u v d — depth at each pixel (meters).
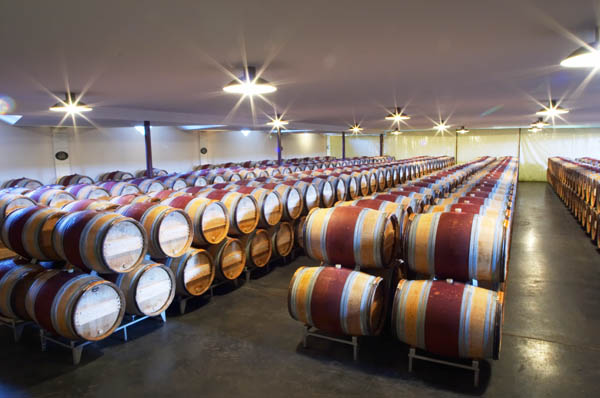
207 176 11.94
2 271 4.54
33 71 4.55
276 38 3.35
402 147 27.20
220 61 4.23
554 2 2.54
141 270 4.48
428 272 3.87
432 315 3.43
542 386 3.45
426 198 6.81
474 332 3.28
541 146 23.08
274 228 6.90
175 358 4.06
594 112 12.41
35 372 3.85
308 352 4.14
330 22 2.94
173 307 5.37
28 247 4.58
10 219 4.86
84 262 4.14
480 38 3.45
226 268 5.79
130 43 3.42
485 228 3.65
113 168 14.59
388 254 4.22
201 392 3.48
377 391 3.44
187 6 2.53
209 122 12.04
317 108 10.00
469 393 3.37
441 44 3.64
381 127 20.69
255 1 2.46
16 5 2.44
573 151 22.38
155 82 5.59
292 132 23.33
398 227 4.42
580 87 6.53
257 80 4.65
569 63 3.66
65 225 4.34
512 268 6.86
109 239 4.15
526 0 2.50
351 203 5.79
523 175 23.64
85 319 3.93
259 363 3.94
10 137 11.68
